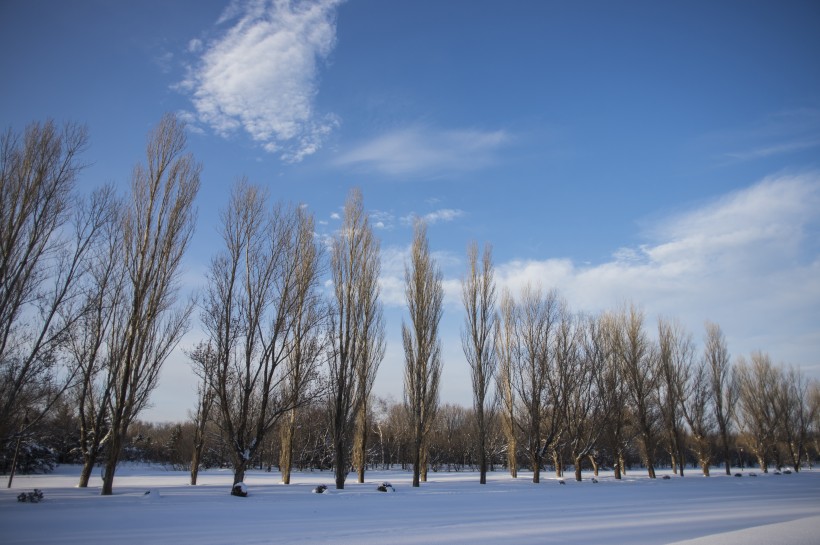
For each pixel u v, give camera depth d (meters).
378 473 58.75
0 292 18.19
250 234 25.77
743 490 30.03
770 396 60.97
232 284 25.05
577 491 28.28
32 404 20.73
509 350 43.84
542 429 41.22
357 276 30.48
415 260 34.19
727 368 55.25
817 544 11.34
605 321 46.00
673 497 24.73
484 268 37.72
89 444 27.92
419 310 33.28
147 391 24.09
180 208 24.77
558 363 39.53
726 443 53.47
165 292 24.14
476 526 14.23
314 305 27.45
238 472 23.30
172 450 68.56
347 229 30.58
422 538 12.21
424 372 32.69
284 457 36.88
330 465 66.38
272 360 25.00
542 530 13.66
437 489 28.91
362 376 30.42
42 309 19.94
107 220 21.53
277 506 18.48
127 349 23.06
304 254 28.03
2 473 46.53
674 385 51.19
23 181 19.09
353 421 28.50
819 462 84.75
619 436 42.50
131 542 11.26
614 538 12.41
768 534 12.75
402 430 75.56
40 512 16.00
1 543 11.12
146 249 23.77
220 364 24.22
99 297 24.27
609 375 42.62
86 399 27.81
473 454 80.19
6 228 18.53
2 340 18.25
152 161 24.80
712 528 14.26
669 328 52.44
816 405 71.69
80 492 24.08
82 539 11.56
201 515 15.71
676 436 49.00
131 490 25.67
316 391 26.25
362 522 14.75
